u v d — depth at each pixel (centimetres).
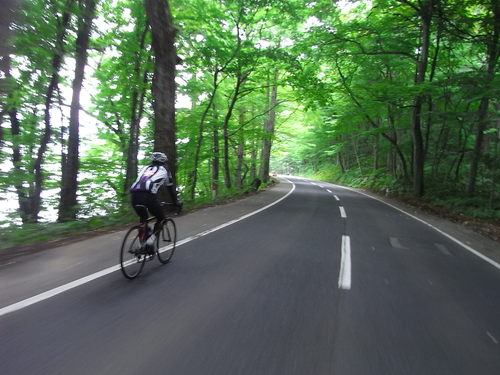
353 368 267
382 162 3584
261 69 1694
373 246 720
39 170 1207
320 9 1633
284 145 4031
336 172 4597
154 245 510
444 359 286
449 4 1535
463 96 1321
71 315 340
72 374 245
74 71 1120
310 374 256
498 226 1130
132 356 271
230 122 1947
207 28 1398
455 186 1931
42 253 578
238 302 391
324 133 3048
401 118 2066
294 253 629
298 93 1725
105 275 470
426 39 1595
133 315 347
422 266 582
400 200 1948
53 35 914
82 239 697
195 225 891
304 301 402
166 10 1048
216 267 528
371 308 389
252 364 266
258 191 2188
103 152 1720
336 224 987
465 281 511
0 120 922
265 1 1311
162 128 1077
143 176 509
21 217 961
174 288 431
